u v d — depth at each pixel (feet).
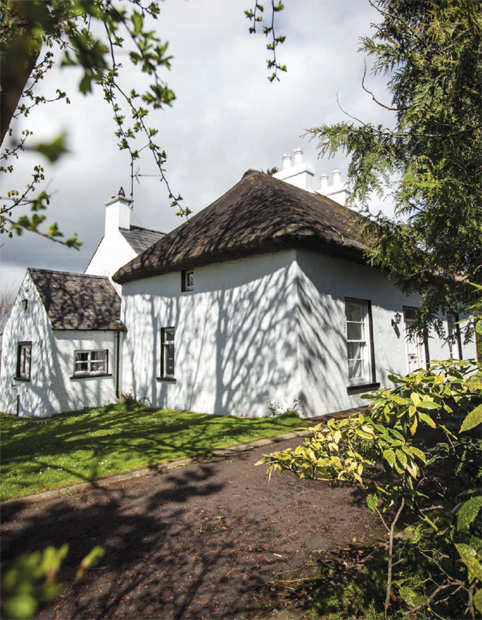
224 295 32.19
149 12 6.70
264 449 20.24
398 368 36.91
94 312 43.14
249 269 30.42
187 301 35.63
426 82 12.13
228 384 31.07
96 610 8.34
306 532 11.49
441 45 11.50
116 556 10.48
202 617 8.01
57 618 8.12
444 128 11.87
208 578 9.36
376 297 35.14
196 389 33.88
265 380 28.45
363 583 8.32
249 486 15.39
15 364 44.83
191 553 10.53
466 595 6.92
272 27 8.65
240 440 21.75
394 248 13.23
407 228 12.91
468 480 7.31
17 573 1.40
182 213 13.30
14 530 12.06
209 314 33.37
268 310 28.78
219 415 31.17
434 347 43.06
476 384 5.65
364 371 33.63
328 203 42.47
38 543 11.21
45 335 39.58
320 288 29.19
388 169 12.51
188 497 14.44
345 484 15.30
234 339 31.01
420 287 15.33
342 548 10.48
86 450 20.47
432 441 18.83
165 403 37.14
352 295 32.24
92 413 36.65
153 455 19.42
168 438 23.06
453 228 11.13
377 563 9.09
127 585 9.19
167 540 11.28
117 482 16.22
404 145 12.87
